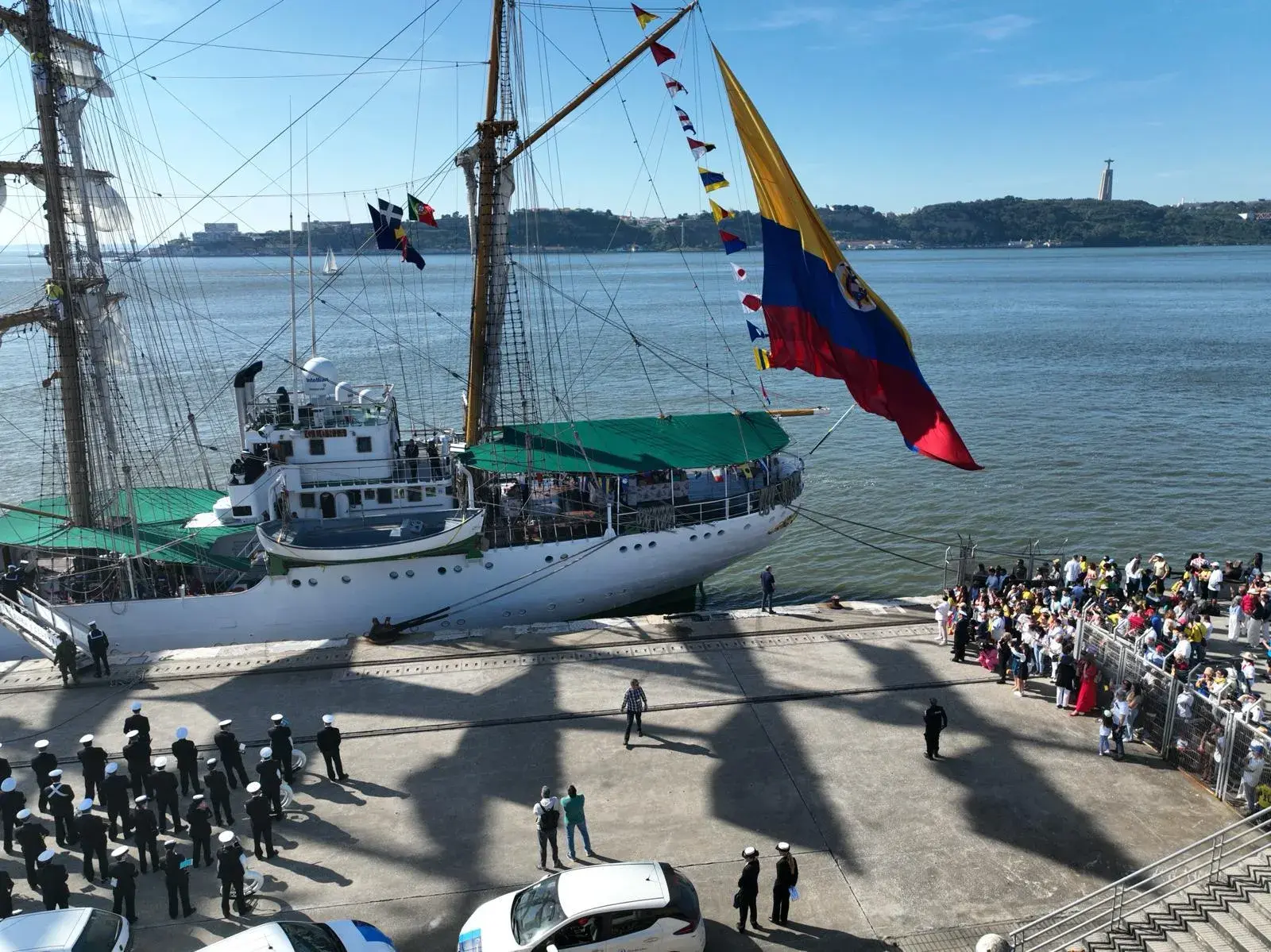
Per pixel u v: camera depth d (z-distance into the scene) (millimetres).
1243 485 55562
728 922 16797
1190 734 21516
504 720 24297
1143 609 27516
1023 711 24516
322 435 32406
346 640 29203
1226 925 15180
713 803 20531
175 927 16859
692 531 34188
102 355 36531
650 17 26281
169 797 19500
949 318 166625
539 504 35031
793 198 22547
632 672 27000
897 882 17859
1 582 32469
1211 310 175750
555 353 115812
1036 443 66375
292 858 18828
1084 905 16969
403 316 163250
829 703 25016
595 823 19891
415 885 17984
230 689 26234
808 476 58875
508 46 37781
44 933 14805
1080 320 159250
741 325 152375
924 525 49562
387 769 22125
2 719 24734
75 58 35312
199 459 63219
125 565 32562
